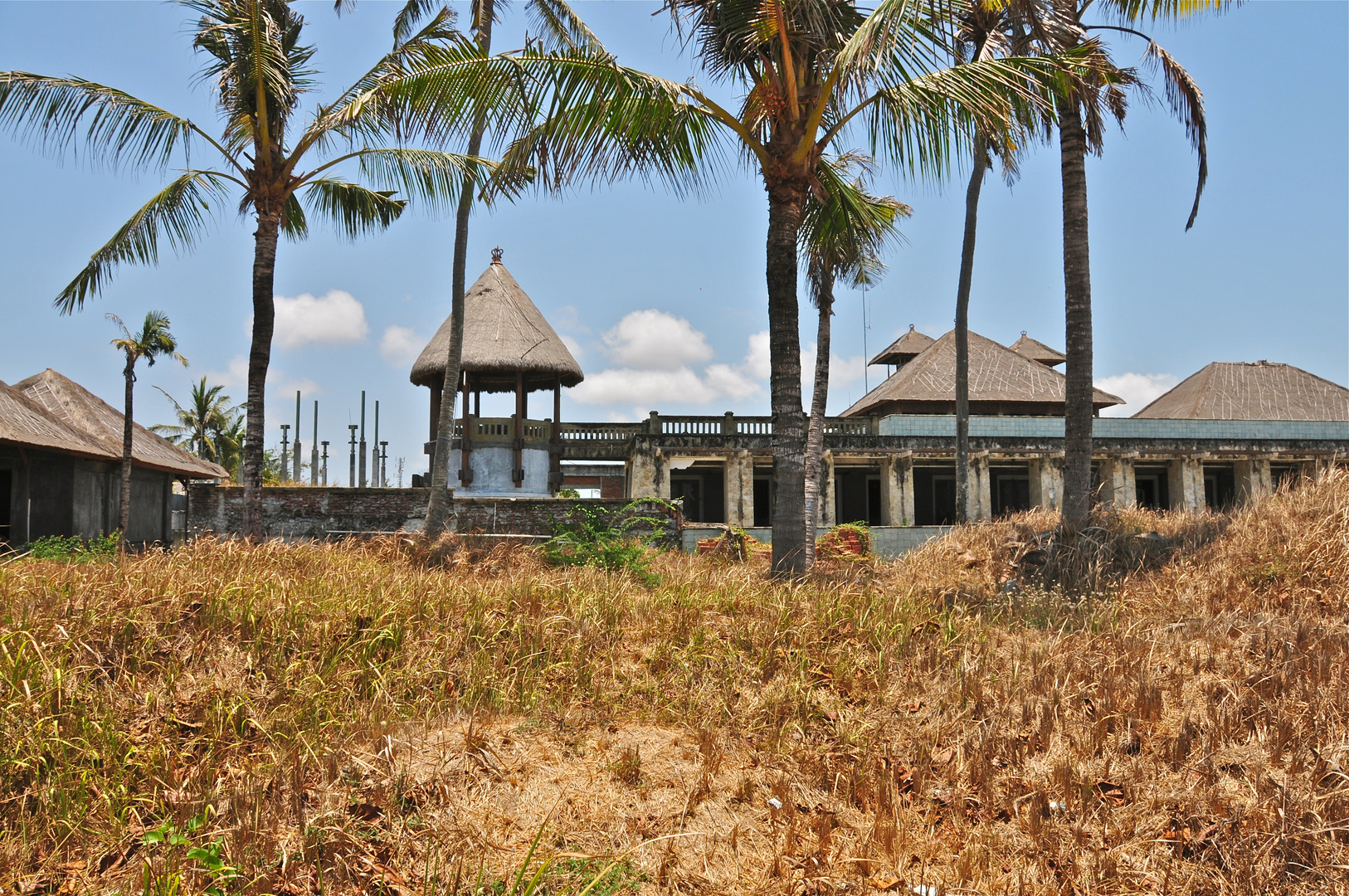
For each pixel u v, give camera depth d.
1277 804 4.38
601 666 6.32
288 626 6.34
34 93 11.61
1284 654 6.44
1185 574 9.52
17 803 4.16
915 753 5.22
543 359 24.03
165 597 6.50
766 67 9.80
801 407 10.18
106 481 20.86
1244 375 32.06
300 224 15.44
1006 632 7.55
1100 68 10.35
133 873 3.77
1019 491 27.22
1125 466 23.78
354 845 3.96
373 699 5.47
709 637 6.91
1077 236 11.25
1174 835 4.34
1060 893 3.97
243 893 3.63
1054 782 4.83
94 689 5.24
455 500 16.33
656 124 9.64
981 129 10.06
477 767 4.78
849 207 11.94
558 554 11.81
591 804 4.57
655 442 21.83
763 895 3.88
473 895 3.71
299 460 46.28
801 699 5.87
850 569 10.71
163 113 12.34
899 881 4.02
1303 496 10.19
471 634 6.61
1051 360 35.06
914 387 27.44
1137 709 5.60
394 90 9.98
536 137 10.07
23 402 18.36
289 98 12.76
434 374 24.06
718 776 4.94
